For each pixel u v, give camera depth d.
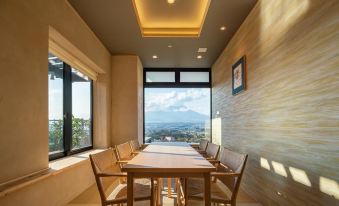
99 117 4.98
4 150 1.90
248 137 3.55
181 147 3.59
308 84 2.02
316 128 1.92
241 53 3.84
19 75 2.10
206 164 2.17
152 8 3.66
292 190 2.29
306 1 2.05
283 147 2.46
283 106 2.46
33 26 2.32
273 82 2.70
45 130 2.50
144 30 4.37
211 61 6.11
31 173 2.24
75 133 4.13
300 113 2.14
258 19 3.12
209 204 2.03
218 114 5.73
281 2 2.50
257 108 3.17
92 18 3.59
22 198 2.09
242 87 3.71
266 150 2.89
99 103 4.99
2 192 1.73
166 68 6.74
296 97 2.21
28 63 2.23
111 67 5.39
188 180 2.50
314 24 1.94
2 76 1.90
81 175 3.57
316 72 1.91
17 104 2.07
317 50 1.90
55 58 3.41
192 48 5.01
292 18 2.29
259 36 3.09
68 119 3.78
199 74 6.83
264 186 2.96
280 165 2.54
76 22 3.38
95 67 4.50
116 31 4.09
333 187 1.72
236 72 4.07
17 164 2.05
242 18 3.62
